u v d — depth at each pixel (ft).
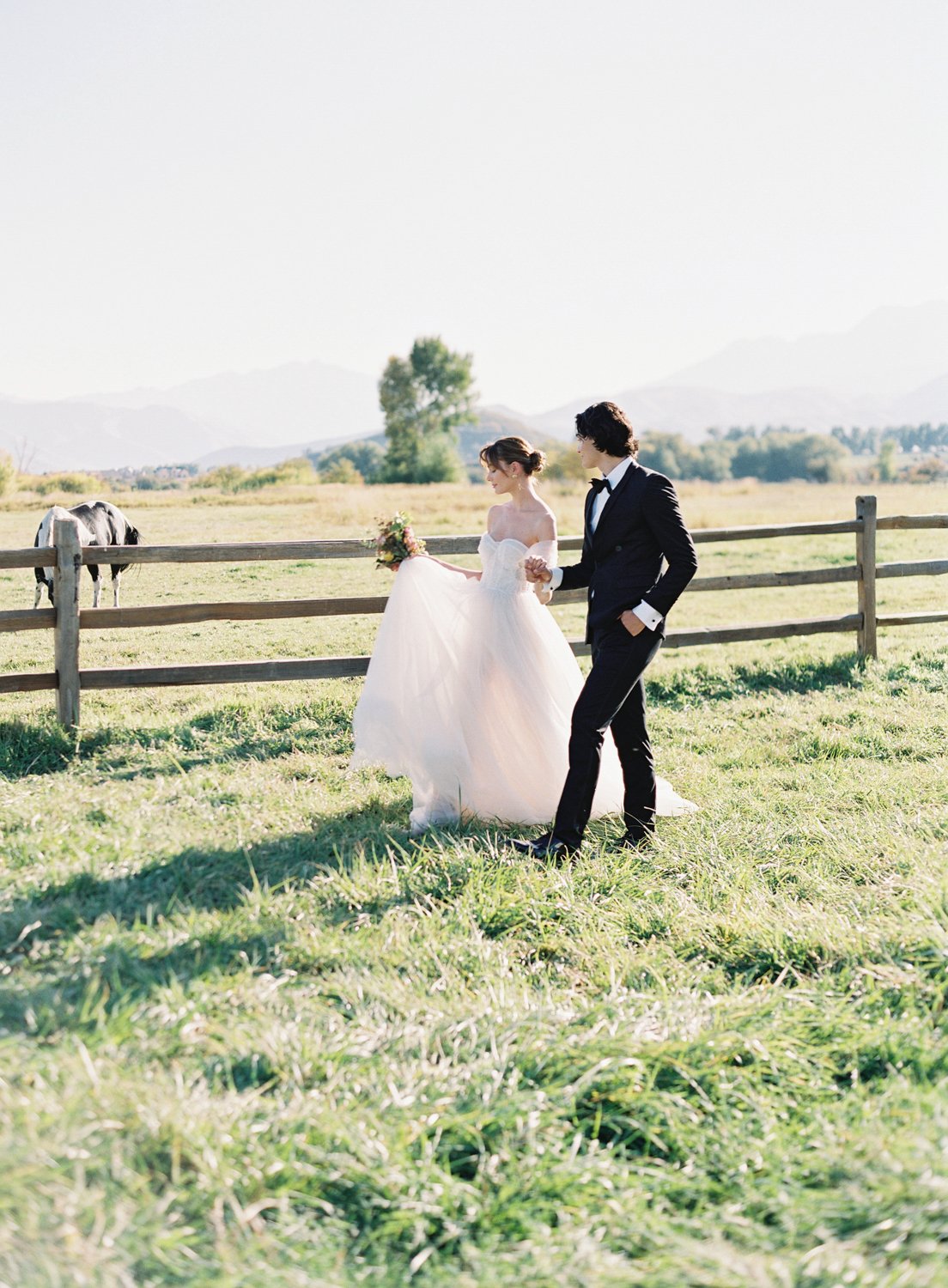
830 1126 8.76
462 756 16.67
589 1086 9.15
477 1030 9.93
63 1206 6.99
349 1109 8.76
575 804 15.76
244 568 56.54
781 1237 7.52
